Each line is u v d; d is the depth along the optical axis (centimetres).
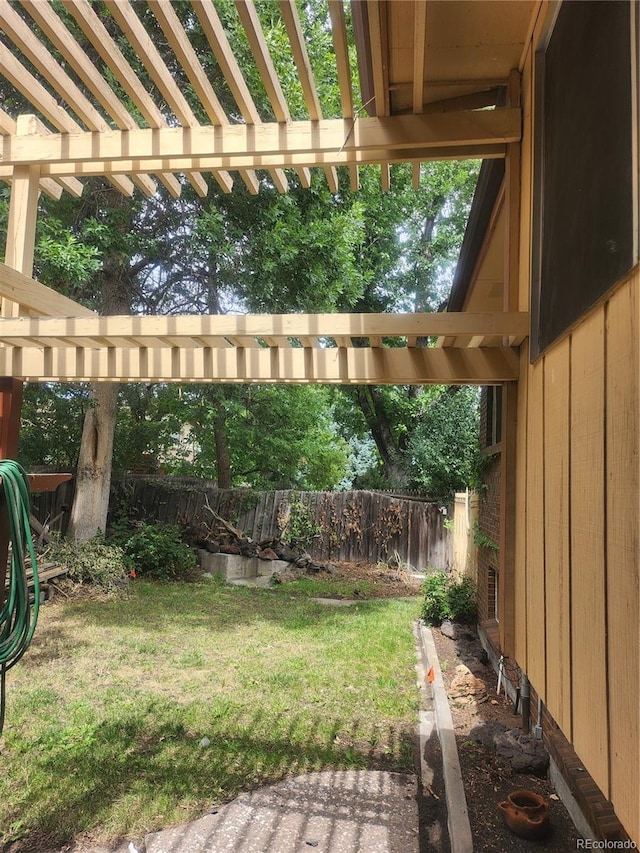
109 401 1018
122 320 301
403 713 447
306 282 902
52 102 271
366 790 334
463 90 332
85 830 290
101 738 390
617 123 157
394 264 1634
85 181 834
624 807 149
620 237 154
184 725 416
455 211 1769
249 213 874
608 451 166
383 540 1226
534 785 336
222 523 1174
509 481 335
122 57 240
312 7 903
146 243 881
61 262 740
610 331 166
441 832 297
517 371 329
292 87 785
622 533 153
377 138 288
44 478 230
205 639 644
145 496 1284
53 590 826
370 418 1772
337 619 756
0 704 191
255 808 312
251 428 1249
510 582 334
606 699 164
